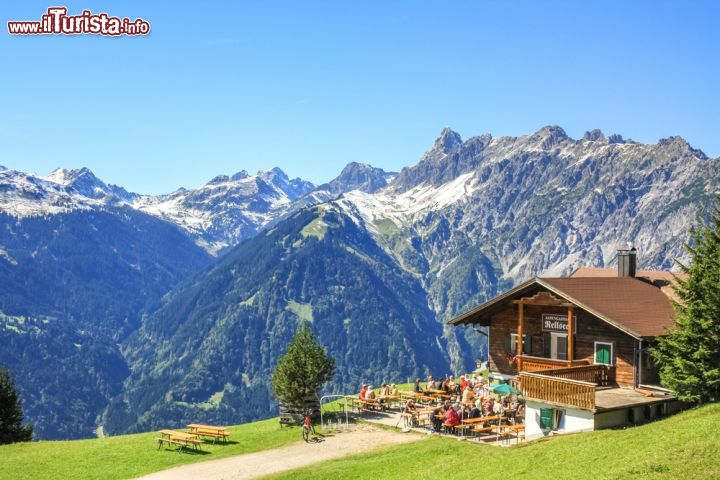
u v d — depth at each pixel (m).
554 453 32.16
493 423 43.34
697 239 41.28
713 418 32.00
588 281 52.38
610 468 27.45
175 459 42.22
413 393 53.97
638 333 42.72
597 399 40.38
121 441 49.06
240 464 39.91
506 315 55.72
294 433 47.41
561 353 50.38
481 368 65.12
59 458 43.56
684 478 24.28
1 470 40.78
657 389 43.22
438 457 36.69
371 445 42.12
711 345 38.59
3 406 53.97
